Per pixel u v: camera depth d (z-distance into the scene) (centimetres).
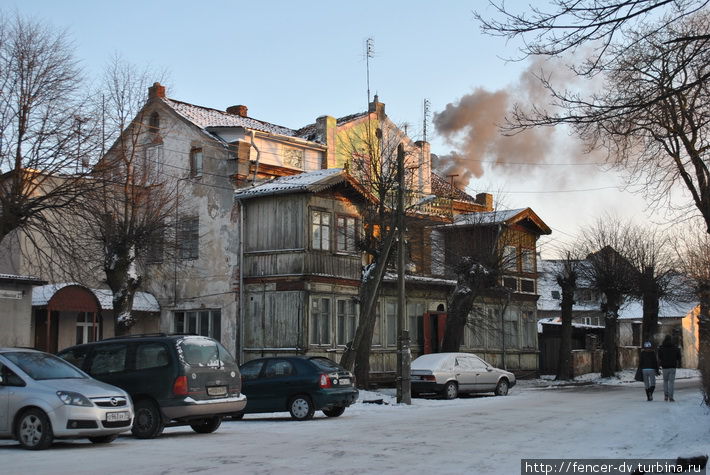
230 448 1295
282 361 1986
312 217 3191
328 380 1934
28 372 1372
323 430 1608
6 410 1329
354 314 3375
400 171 2669
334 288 3259
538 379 4356
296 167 3750
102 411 1345
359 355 3016
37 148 2255
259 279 3231
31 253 3139
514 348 4328
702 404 2105
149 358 1537
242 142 3347
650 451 1269
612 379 4188
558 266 5303
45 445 1291
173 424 1652
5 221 2184
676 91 941
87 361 1580
